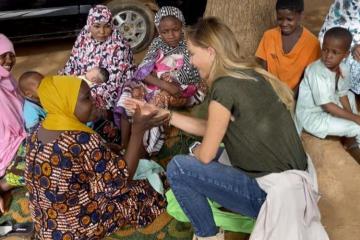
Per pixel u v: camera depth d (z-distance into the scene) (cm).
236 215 309
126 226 329
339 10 422
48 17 550
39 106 337
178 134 412
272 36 418
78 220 282
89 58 417
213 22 250
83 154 263
